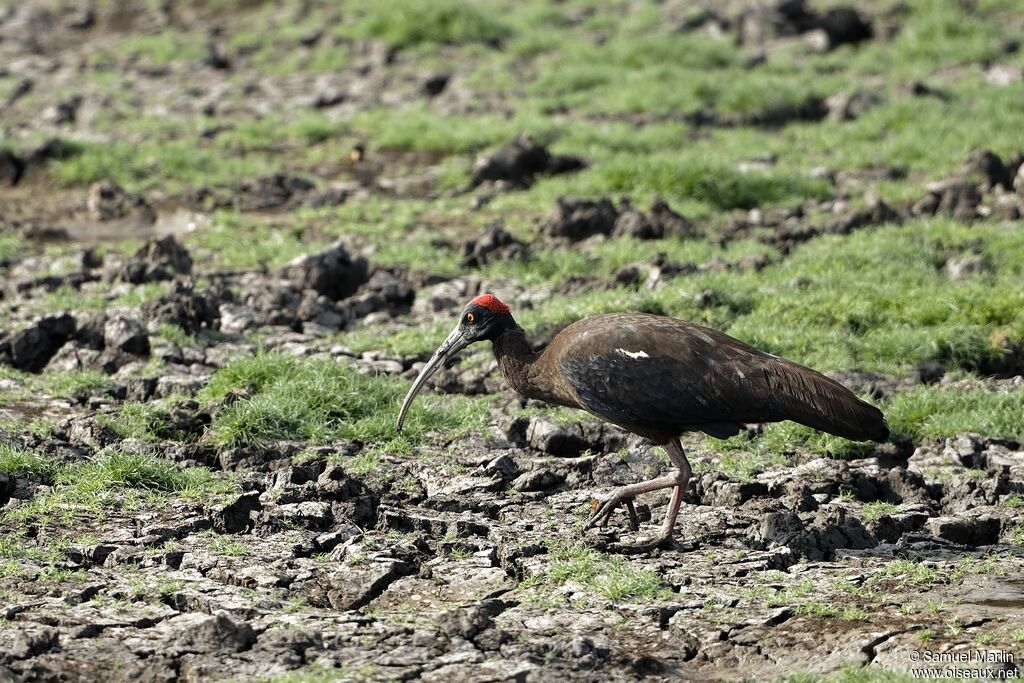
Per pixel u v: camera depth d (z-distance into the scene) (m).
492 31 35.34
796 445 14.84
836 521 12.73
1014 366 16.92
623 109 29.61
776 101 29.75
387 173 26.36
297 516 12.78
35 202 25.31
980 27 34.84
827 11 36.53
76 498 12.98
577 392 12.88
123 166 26.41
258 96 32.09
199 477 13.60
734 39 36.16
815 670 10.02
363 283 20.56
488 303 13.63
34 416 15.29
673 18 36.75
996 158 24.00
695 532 12.70
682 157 24.80
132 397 16.05
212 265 21.25
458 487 13.66
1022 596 11.24
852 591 11.44
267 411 14.80
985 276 19.11
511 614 11.05
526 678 9.84
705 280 18.80
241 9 39.19
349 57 34.41
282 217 23.81
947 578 11.68
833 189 24.62
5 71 34.78
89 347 17.42
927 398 15.49
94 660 10.02
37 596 11.12
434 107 30.64
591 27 36.59
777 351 16.84
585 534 12.51
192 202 24.80
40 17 39.62
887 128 27.95
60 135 29.11
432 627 10.65
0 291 20.05
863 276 19.05
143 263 20.12
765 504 13.22
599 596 11.33
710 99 30.33
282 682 9.55
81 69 34.84
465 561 12.06
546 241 21.97
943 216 22.16
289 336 18.19
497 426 15.29
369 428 14.89
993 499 13.50
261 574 11.60
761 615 10.95
